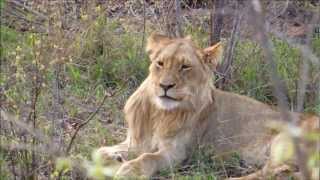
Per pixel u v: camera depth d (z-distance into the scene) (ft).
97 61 43.16
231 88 42.14
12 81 32.24
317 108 38.65
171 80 32.94
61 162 23.15
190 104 34.04
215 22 43.01
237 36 42.27
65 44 35.35
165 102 33.30
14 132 29.81
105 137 35.94
